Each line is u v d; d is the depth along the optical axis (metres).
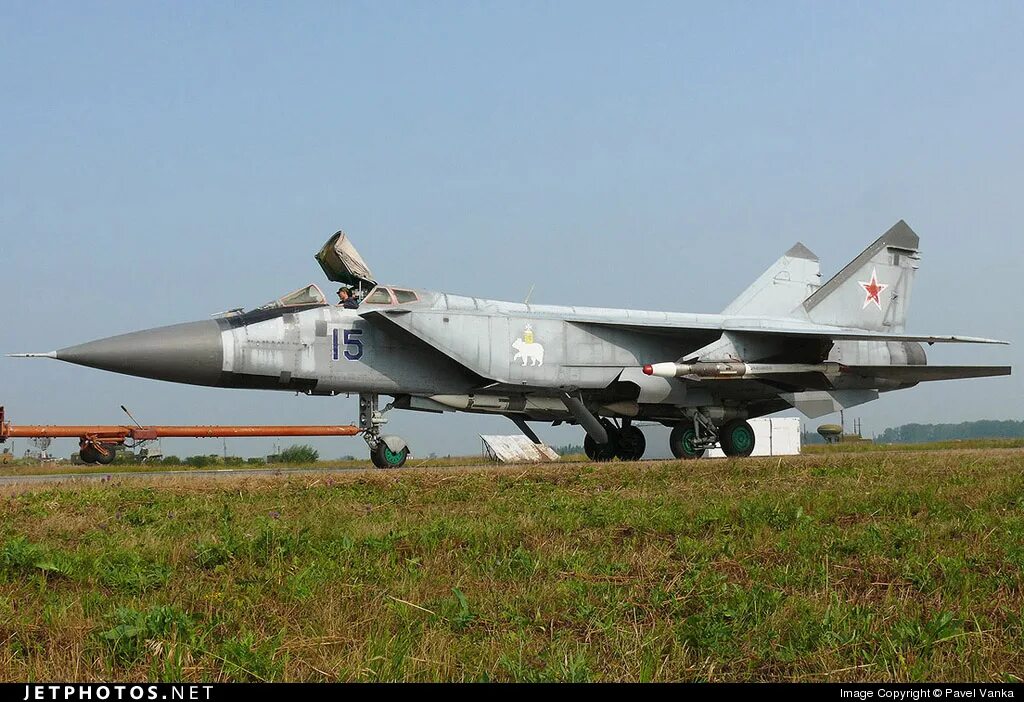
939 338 22.22
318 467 24.67
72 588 7.53
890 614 6.71
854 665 5.81
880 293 26.22
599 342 21.73
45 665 5.65
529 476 14.59
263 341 18.95
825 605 6.85
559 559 8.48
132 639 6.01
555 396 21.73
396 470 15.80
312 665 5.70
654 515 10.70
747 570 8.17
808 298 25.39
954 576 7.59
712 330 21.95
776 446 34.38
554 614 6.88
